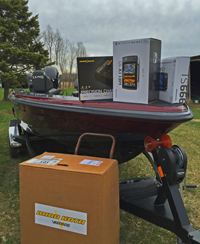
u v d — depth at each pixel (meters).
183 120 1.46
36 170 1.21
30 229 1.26
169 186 1.49
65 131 1.97
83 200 1.12
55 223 1.20
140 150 1.95
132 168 3.08
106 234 1.15
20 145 3.15
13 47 10.92
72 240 1.17
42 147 2.60
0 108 8.76
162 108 1.49
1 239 1.73
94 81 1.69
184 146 3.96
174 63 1.52
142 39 1.44
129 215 2.05
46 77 2.33
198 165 3.12
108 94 1.74
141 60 1.47
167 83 1.61
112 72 1.71
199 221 1.93
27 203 1.25
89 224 1.13
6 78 10.30
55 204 1.18
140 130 1.64
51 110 1.83
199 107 9.56
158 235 1.78
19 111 2.52
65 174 1.14
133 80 1.54
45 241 1.24
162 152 1.50
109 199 1.17
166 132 1.64
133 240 1.72
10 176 2.79
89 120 1.71
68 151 2.40
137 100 1.56
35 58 11.05
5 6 11.17
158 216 1.50
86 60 1.64
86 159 1.33
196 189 2.46
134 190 1.76
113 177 1.23
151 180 1.88
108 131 1.75
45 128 2.13
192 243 1.25
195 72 10.91
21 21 11.59
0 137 4.43
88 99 1.70
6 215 2.03
